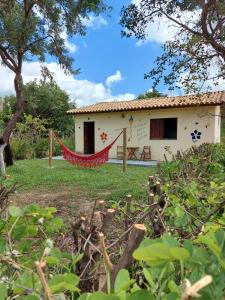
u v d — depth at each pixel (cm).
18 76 855
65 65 841
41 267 67
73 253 108
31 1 751
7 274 84
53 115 2183
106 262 73
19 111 876
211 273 58
